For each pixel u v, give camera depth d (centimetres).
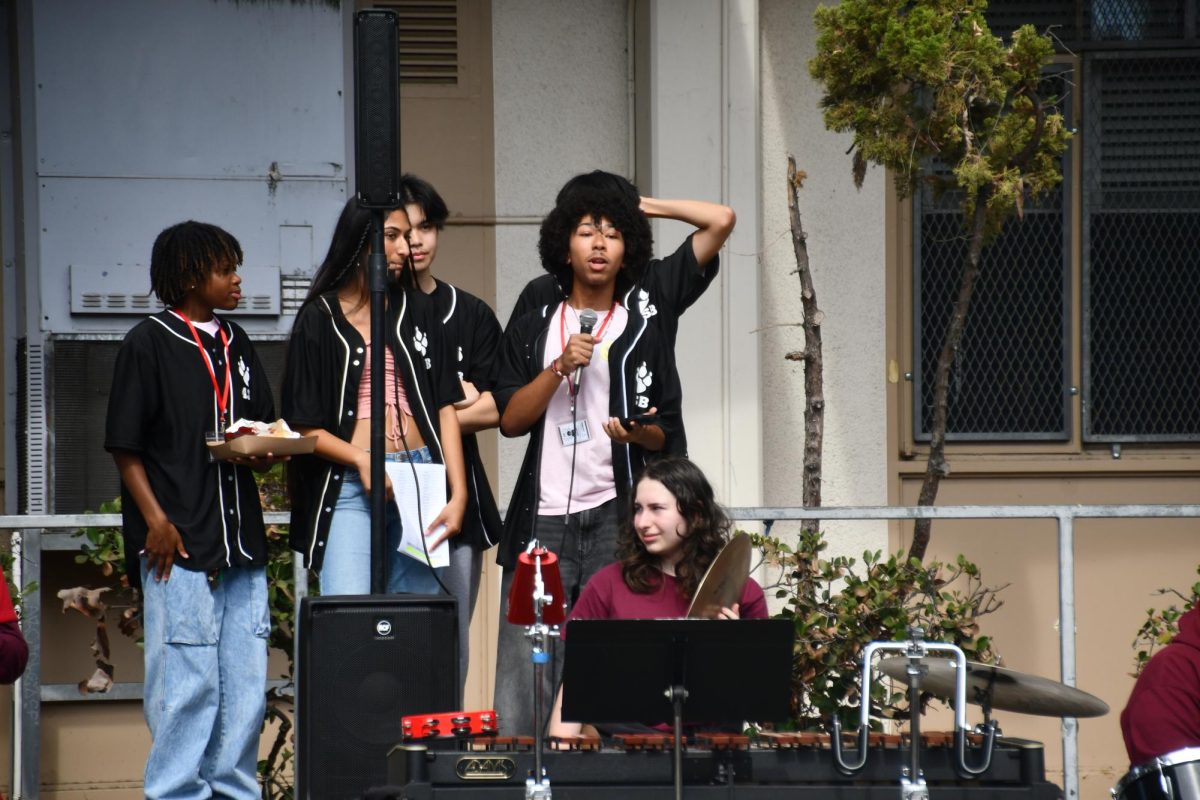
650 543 1504
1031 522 2356
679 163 2245
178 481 1598
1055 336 2392
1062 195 2391
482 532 1734
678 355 2242
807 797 1241
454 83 2331
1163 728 1298
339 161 2259
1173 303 2398
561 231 1694
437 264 2323
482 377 1777
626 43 2353
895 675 1377
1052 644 2348
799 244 2009
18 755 1848
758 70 2267
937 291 2377
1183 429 2406
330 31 2256
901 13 2114
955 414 2383
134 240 2198
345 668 1453
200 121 2222
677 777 1218
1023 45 1830
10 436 2191
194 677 1588
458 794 1209
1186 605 2259
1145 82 2403
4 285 2200
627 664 1231
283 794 1966
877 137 1858
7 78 2198
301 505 1659
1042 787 1260
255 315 2230
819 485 2019
